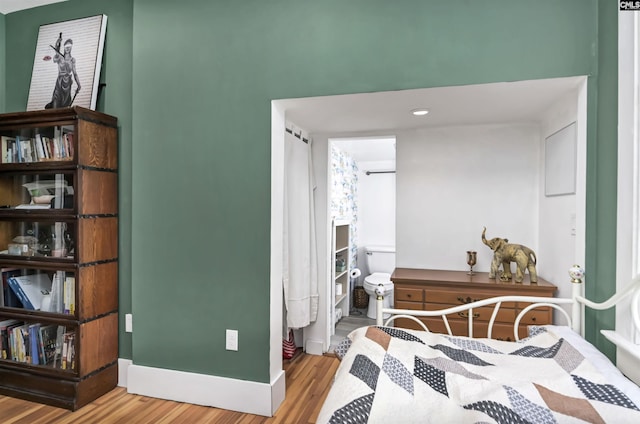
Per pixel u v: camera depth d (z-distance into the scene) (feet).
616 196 5.05
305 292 9.75
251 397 7.18
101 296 7.85
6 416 7.02
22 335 7.94
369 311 14.21
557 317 7.66
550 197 8.22
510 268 9.29
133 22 7.91
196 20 7.48
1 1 8.87
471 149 9.68
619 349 4.84
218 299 7.43
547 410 3.43
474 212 9.68
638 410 3.40
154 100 7.75
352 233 15.81
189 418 6.99
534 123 9.18
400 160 10.19
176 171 7.65
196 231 7.54
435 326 8.43
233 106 7.30
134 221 7.93
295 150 9.40
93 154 7.64
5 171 7.86
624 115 4.85
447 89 6.39
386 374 4.16
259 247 7.20
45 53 8.96
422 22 6.34
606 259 5.33
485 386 3.86
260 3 7.12
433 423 3.43
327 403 3.80
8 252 8.07
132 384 7.92
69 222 7.41
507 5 6.00
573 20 5.77
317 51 6.82
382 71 6.51
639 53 4.59
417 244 10.12
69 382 7.35
